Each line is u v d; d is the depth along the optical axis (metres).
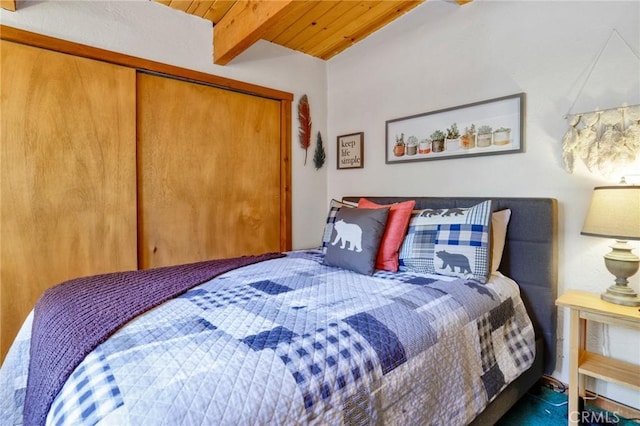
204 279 1.64
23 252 1.91
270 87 2.93
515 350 1.62
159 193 2.39
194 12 2.44
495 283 1.78
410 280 1.71
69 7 1.99
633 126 1.69
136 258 2.27
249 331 1.05
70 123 2.02
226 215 2.72
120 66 2.18
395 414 1.03
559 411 1.75
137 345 0.94
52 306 1.29
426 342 1.19
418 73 2.63
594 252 1.84
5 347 1.87
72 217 2.04
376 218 1.95
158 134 2.38
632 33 1.71
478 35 2.28
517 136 2.10
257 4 2.12
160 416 0.68
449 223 1.90
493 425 1.45
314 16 2.64
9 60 1.84
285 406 0.80
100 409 0.69
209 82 2.57
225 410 0.73
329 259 2.04
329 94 3.34
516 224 2.01
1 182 1.84
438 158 2.49
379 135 2.92
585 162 1.85
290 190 3.08
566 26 1.92
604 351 1.82
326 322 1.14
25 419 1.01
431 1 2.53
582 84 1.86
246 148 2.82
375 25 2.83
